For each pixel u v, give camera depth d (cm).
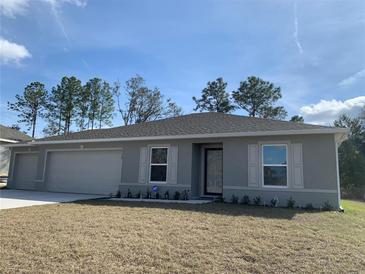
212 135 1290
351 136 3641
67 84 4216
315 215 925
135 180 1452
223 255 511
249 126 1335
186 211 930
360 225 797
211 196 1394
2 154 2702
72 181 1677
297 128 1177
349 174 2814
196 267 458
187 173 1351
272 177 1197
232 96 4469
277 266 471
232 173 1260
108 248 529
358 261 498
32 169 1898
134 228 676
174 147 1398
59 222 727
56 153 1758
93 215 830
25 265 447
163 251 523
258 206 1123
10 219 762
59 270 432
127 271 436
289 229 705
